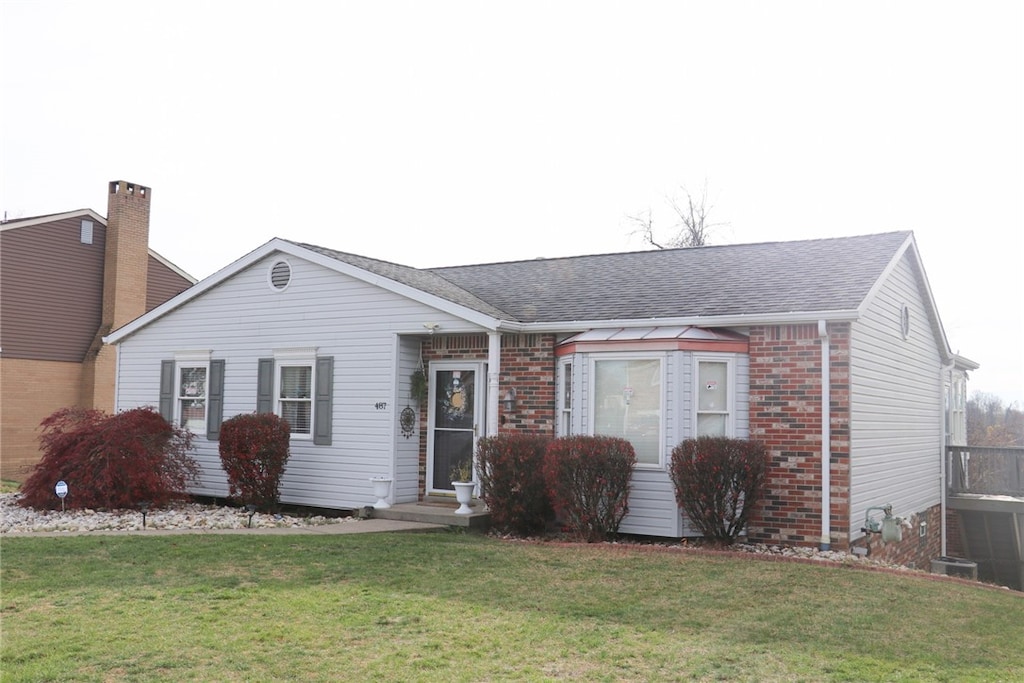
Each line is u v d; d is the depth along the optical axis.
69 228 29.55
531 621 7.88
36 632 7.31
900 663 6.89
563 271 17.94
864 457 12.76
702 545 12.35
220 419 17.27
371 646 7.07
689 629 7.72
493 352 14.21
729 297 13.55
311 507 16.22
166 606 8.20
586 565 10.41
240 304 17.22
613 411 13.30
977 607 9.05
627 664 6.72
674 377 12.73
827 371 12.20
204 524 14.05
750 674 6.54
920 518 16.70
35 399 28.19
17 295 27.83
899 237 15.16
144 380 18.55
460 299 15.12
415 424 15.66
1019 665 6.98
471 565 10.30
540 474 13.11
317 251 16.16
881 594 9.26
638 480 12.98
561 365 14.25
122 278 30.39
